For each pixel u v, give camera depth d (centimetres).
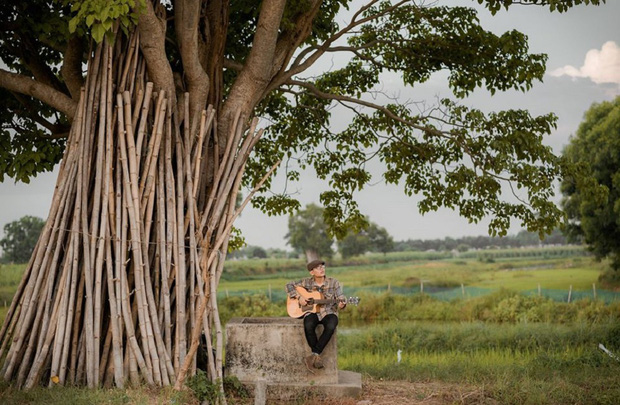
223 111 941
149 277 813
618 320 2016
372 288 5316
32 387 764
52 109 1175
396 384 929
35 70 1077
